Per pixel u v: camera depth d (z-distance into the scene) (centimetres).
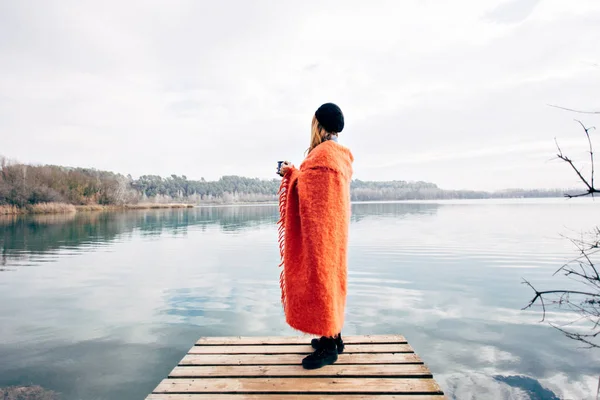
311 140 250
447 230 2203
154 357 480
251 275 1002
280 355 283
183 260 1250
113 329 583
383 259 1211
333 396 222
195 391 230
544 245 1500
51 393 394
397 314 645
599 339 516
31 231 2366
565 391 394
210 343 312
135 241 1834
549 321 597
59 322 616
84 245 1675
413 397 220
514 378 421
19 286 882
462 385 407
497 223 2680
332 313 220
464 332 557
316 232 220
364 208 6288
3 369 448
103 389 404
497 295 766
